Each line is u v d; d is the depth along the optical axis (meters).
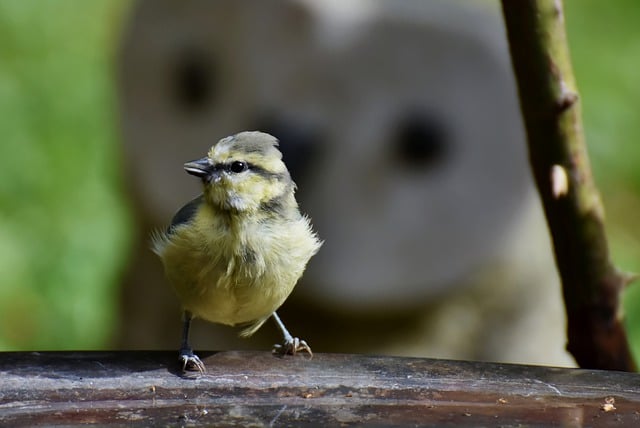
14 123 15.15
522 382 5.64
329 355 5.96
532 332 11.33
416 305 11.18
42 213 14.38
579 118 5.36
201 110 11.32
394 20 11.02
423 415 5.37
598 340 5.78
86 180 14.80
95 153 15.01
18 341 13.06
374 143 11.10
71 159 14.95
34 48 16.27
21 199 14.52
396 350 11.44
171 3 11.41
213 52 11.29
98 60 16.19
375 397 5.53
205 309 6.45
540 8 5.16
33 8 16.67
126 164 11.82
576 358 5.91
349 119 11.08
